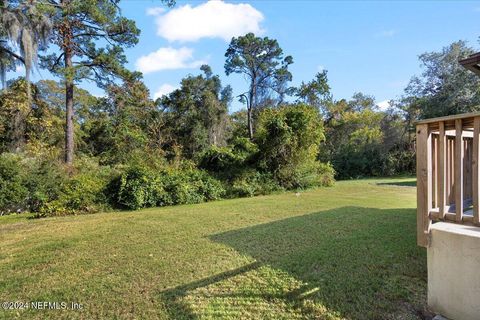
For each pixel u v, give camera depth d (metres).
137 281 3.15
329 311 2.43
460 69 15.79
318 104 24.16
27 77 10.35
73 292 2.94
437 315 2.31
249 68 25.16
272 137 11.07
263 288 2.88
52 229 5.76
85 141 16.55
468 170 2.97
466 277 2.14
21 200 8.00
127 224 5.91
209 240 4.56
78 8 11.52
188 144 19.28
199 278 3.18
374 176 19.52
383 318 2.30
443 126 2.31
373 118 21.95
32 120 14.09
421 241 2.42
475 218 2.10
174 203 8.62
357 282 2.90
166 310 2.56
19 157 9.27
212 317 2.41
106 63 13.52
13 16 9.91
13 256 4.13
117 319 2.45
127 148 14.18
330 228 4.98
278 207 7.37
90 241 4.73
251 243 4.32
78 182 8.23
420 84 18.12
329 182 12.70
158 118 18.61
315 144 12.07
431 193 2.40
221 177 10.53
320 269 3.25
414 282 2.85
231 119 25.52
